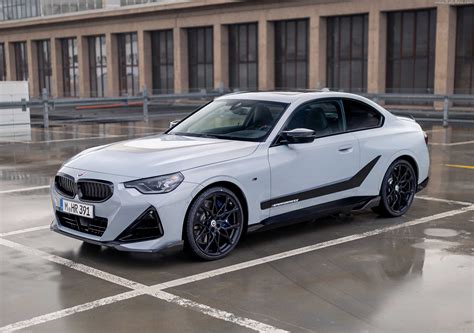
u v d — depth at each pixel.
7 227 7.54
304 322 4.61
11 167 12.49
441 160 12.98
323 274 5.70
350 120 7.41
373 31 32.19
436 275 5.64
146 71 44.00
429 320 4.62
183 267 5.94
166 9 41.38
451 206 8.50
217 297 5.15
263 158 6.43
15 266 6.01
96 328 4.54
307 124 6.96
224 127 6.98
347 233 7.11
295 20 36.25
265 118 6.87
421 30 31.25
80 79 49.06
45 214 8.25
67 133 19.58
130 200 5.70
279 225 6.67
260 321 4.63
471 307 4.87
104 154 6.38
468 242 6.70
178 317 4.73
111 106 27.25
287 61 36.97
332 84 34.97
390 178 7.73
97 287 5.41
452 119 23.09
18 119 18.52
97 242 5.91
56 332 4.48
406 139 7.86
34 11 52.34
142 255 6.33
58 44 51.06
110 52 46.16
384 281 5.50
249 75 38.91
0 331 4.51
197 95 24.03
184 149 6.30
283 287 5.38
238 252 6.41
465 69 30.27
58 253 6.43
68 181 6.20
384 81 32.62
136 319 4.70
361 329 4.47
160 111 27.75
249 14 37.53
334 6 33.62
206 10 39.66
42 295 5.23
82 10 47.81
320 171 6.91
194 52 41.72
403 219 7.75
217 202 6.13
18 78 56.53
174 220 5.79
